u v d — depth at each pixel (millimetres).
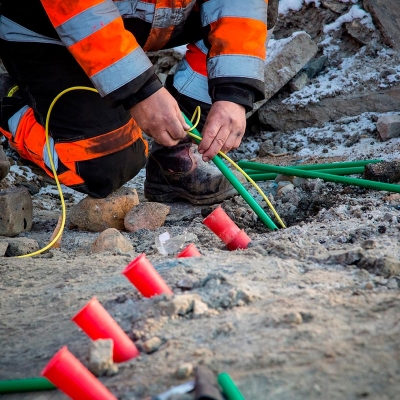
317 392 2203
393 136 7777
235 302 2961
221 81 4574
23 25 5027
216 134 4508
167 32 5172
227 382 2215
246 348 2520
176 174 6000
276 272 3389
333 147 8117
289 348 2467
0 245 4789
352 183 5664
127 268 3043
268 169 6438
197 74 5594
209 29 4805
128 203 5609
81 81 5117
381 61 8852
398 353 2344
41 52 5055
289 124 9016
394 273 3305
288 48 8898
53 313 3318
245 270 3387
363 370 2273
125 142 5324
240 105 4602
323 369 2301
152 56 8898
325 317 2691
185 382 2363
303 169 6570
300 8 9578
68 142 5180
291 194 5809
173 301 2873
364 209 5043
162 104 4230
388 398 2139
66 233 5613
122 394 2387
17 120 5504
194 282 3186
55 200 7457
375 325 2578
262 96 4715
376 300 2850
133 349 2686
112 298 3266
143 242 5078
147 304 2982
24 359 2861
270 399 2207
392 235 4141
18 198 5598
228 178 4840
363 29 9055
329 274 3334
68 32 4164
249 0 4648
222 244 4547
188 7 5051
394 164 5855
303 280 3240
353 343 2443
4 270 4207
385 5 8812
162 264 3631
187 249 3834
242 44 4578
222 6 4672
